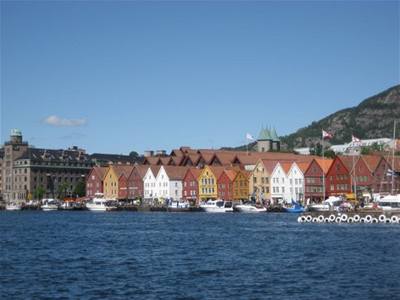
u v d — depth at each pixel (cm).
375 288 4916
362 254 7169
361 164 19862
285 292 4781
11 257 7169
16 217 19050
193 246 8381
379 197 15362
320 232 10631
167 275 5656
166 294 4747
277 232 10781
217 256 7144
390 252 7356
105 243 8981
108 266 6297
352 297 4572
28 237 10306
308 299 4512
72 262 6644
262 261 6612
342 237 9519
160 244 8731
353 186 19875
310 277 5466
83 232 11456
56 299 4584
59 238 10012
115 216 18775
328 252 7412
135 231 11569
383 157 19875
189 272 5838
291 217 16562
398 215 12950
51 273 5816
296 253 7356
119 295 4719
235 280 5350
